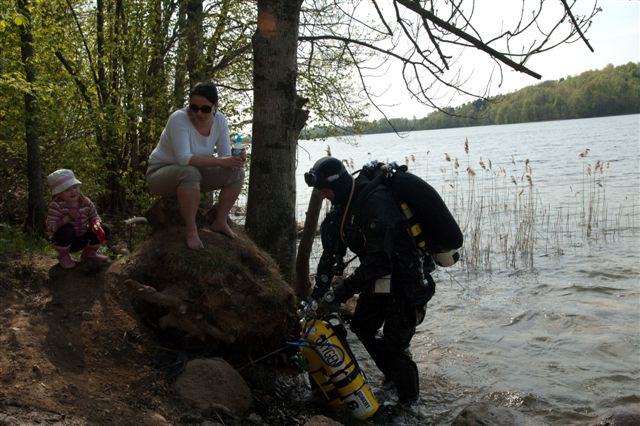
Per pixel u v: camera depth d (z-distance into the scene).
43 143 8.69
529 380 5.36
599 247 11.04
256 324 4.73
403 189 4.54
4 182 8.68
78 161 9.12
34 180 7.59
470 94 6.75
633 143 44.28
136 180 9.88
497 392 5.11
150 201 9.63
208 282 4.63
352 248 4.68
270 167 6.55
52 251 6.10
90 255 5.04
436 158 44.56
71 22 10.05
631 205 15.81
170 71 10.21
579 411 4.77
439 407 4.85
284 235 6.62
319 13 10.26
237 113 11.32
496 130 121.69
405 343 4.78
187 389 4.11
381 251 4.38
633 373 5.44
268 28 6.38
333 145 75.38
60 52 9.66
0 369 3.62
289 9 6.40
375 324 4.94
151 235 5.28
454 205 16.16
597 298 7.84
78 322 4.38
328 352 4.51
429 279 4.73
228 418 4.06
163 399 3.98
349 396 4.52
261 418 4.29
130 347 4.35
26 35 7.62
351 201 4.56
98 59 9.98
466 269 9.75
